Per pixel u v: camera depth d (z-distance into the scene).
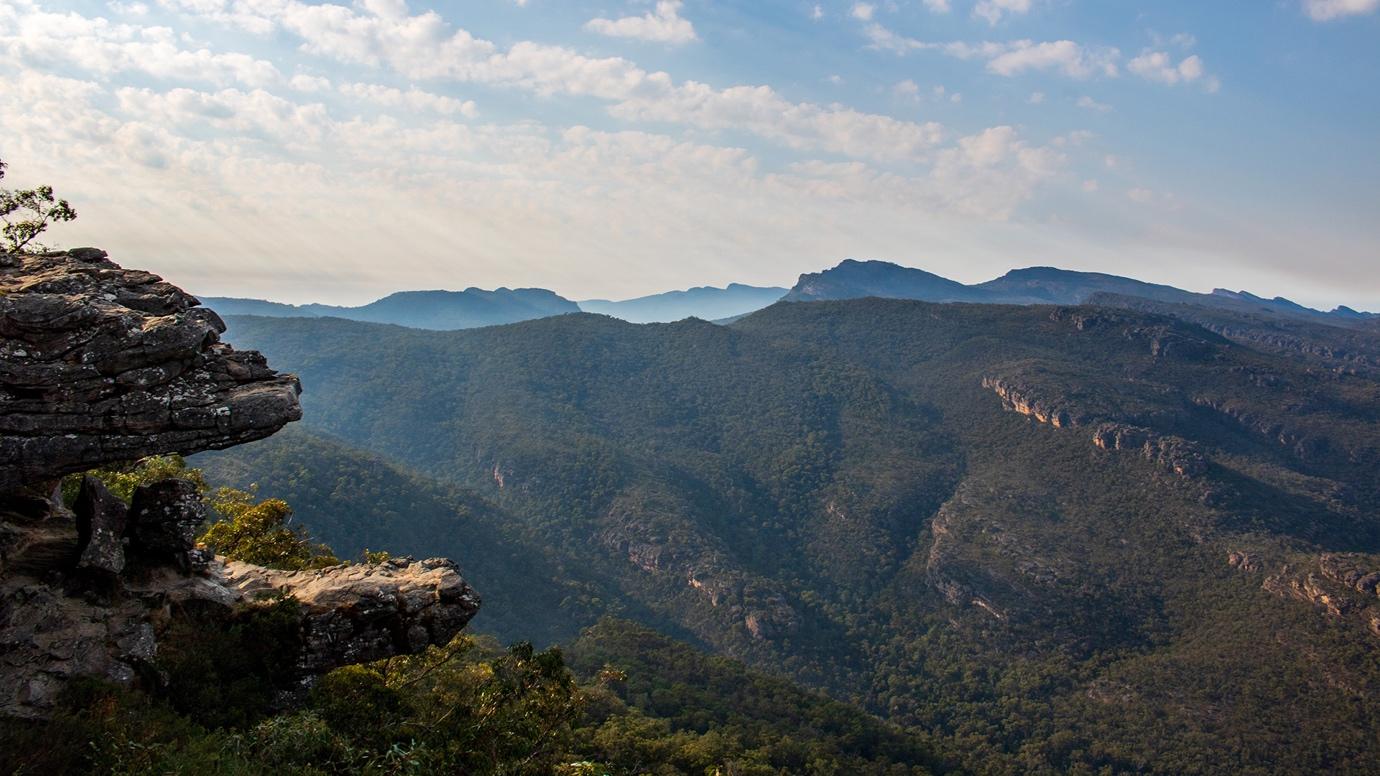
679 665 104.31
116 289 14.65
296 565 28.25
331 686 18.69
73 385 13.22
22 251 15.69
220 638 15.65
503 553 153.12
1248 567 152.00
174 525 16.23
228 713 14.76
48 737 11.71
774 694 99.56
